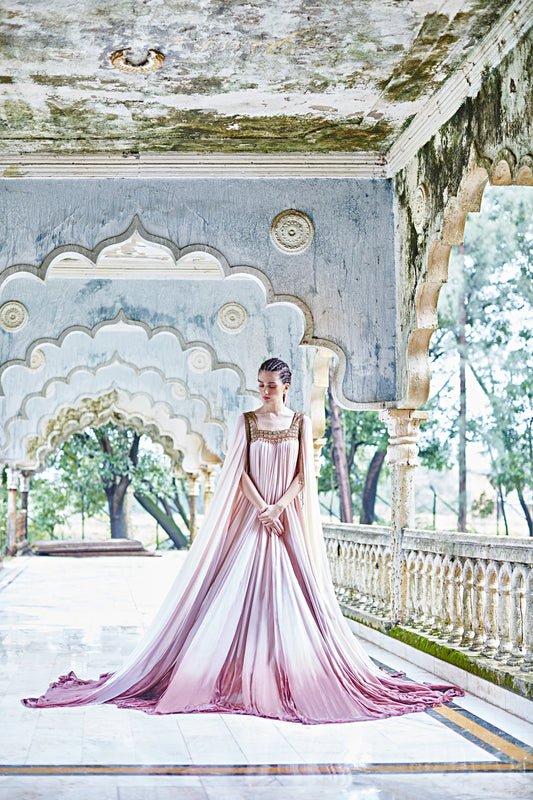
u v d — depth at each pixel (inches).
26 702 182.4
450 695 196.2
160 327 404.5
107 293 406.9
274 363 197.3
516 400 820.0
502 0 183.3
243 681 174.1
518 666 189.6
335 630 190.7
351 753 148.8
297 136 263.4
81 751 148.3
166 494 1007.6
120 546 800.9
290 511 192.4
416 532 251.8
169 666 186.2
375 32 198.4
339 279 275.7
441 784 132.7
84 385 569.3
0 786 130.0
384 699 183.2
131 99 236.4
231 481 191.6
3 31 196.4
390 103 239.3
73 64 213.8
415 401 263.7
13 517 743.1
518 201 810.8
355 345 274.2
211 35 199.2
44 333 406.9
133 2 183.5
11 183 273.4
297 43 203.6
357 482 1016.2
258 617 179.6
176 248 273.7
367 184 279.4
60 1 182.5
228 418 485.4
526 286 812.6
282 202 276.7
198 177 275.7
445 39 201.6
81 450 960.3
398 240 275.3
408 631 247.0
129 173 274.7
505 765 142.9
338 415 912.9
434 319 257.0
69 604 385.7
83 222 273.4
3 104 239.5
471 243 837.8
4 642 273.4
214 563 189.0
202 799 124.7
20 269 270.7
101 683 192.5
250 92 232.2
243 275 275.1
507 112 191.9
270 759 144.7
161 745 151.9
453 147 227.3
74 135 261.9
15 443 574.6
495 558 199.0
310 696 173.9
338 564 342.3
